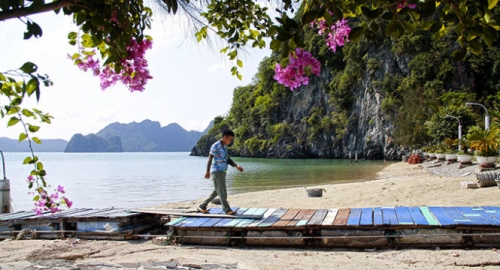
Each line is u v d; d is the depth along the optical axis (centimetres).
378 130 7375
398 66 7531
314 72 344
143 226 866
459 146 3391
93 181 3466
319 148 8725
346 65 8575
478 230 662
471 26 262
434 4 256
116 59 323
